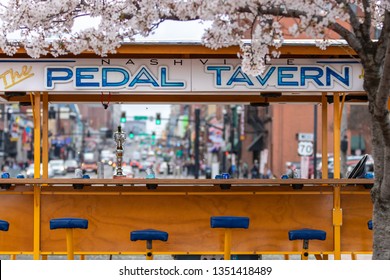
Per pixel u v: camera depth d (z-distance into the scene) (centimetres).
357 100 1321
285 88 1077
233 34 828
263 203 1128
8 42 930
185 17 838
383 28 793
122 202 1123
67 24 889
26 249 1115
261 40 807
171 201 1126
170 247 1123
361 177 1166
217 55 1076
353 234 1134
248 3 780
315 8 780
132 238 1040
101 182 1048
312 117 5500
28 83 1068
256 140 6034
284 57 1077
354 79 1079
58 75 1070
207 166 6962
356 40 799
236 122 6650
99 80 1073
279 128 5534
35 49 898
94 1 872
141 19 844
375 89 802
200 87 1075
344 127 3391
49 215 1114
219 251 1123
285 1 782
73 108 12362
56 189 1115
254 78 1075
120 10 867
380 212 818
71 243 1034
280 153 5512
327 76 1079
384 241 816
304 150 3472
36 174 1091
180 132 15638
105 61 1073
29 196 1120
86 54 1069
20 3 872
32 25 879
